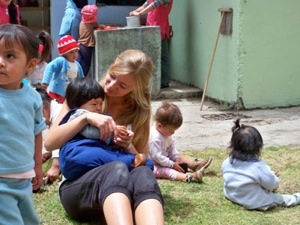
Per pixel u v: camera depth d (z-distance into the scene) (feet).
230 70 26.09
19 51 8.21
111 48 27.30
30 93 8.80
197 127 22.39
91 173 10.55
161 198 9.65
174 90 28.84
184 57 30.83
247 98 25.90
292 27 26.00
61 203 12.03
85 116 11.03
